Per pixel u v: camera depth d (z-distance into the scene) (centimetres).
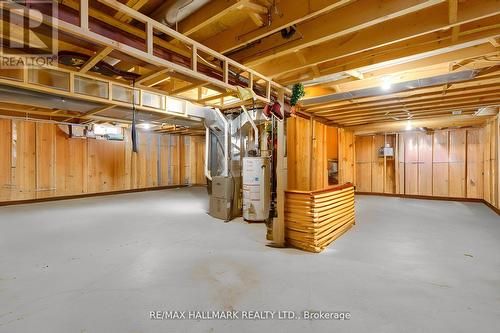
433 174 783
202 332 172
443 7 206
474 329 173
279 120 347
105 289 227
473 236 391
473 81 345
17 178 678
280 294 219
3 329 172
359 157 911
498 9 185
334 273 259
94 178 833
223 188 500
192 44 227
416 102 461
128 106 385
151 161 997
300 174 520
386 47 270
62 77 308
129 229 429
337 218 385
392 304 204
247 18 234
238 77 288
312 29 231
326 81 345
